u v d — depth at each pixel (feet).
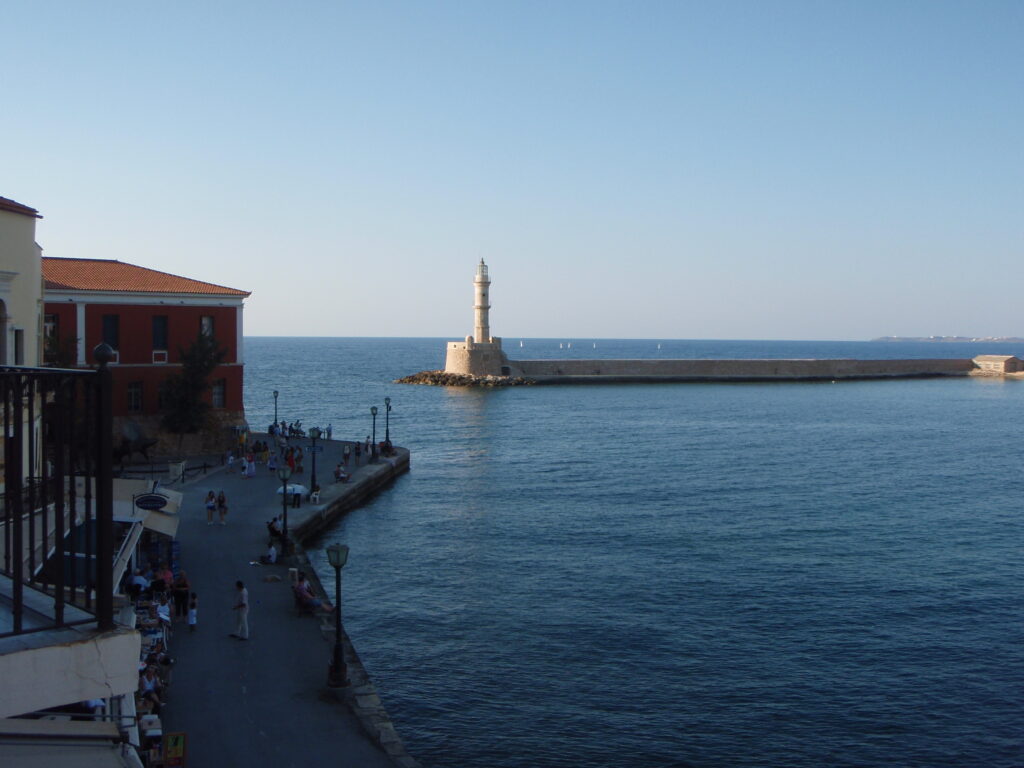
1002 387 587.27
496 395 491.72
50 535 66.80
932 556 141.18
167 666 75.36
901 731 81.92
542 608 115.24
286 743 66.54
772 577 128.98
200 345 191.52
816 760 76.79
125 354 188.85
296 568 115.14
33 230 89.20
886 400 478.18
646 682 92.07
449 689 90.17
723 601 118.01
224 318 202.39
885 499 191.93
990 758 77.30
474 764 75.46
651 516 172.86
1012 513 176.24
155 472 173.68
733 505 184.55
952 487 207.82
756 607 115.65
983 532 158.61
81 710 44.09
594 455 262.88
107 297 185.98
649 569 133.28
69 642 30.63
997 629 107.76
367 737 68.03
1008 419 378.53
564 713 85.05
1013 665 96.84
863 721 83.82
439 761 75.82
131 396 190.60
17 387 30.58
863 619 111.04
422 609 114.73
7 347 82.58
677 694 89.30
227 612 95.91
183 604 93.61
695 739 80.18
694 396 495.82
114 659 31.40
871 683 92.17
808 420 371.15
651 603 117.29
